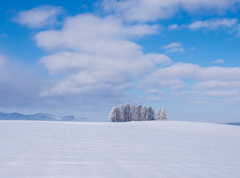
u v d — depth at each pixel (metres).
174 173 3.54
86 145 6.52
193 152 6.37
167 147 7.25
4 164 3.62
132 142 8.20
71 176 3.05
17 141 6.71
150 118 91.38
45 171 3.26
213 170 3.95
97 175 3.16
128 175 3.26
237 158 5.63
